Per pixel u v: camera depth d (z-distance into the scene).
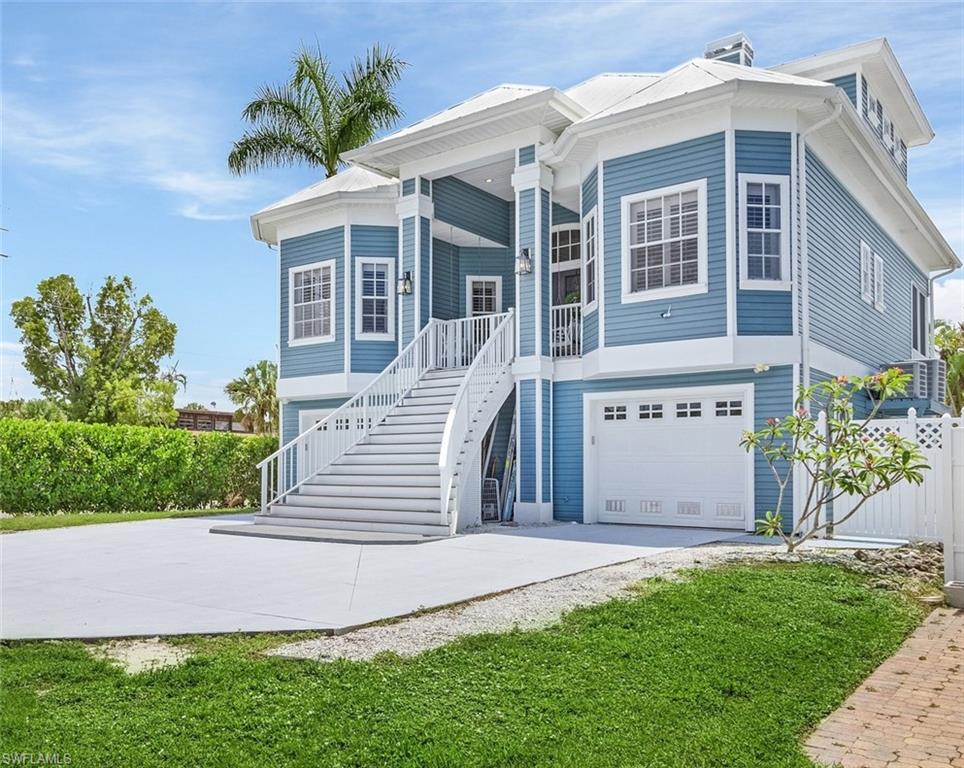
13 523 16.02
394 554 10.70
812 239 13.57
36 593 8.11
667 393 14.04
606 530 13.42
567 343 16.36
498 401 15.41
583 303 15.36
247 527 14.11
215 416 45.75
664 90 13.95
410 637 6.19
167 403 36.06
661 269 13.51
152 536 13.62
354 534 12.72
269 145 26.75
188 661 5.41
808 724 4.72
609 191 14.18
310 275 19.55
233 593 7.99
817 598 7.55
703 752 4.11
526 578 8.63
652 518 14.31
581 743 4.18
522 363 15.63
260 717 4.43
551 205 17.03
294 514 14.41
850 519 11.70
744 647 5.94
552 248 18.67
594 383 15.07
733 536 12.23
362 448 15.41
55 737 4.13
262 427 42.78
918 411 17.00
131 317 37.81
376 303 18.67
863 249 16.86
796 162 12.99
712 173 13.02
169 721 4.37
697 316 13.02
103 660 5.57
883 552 9.91
